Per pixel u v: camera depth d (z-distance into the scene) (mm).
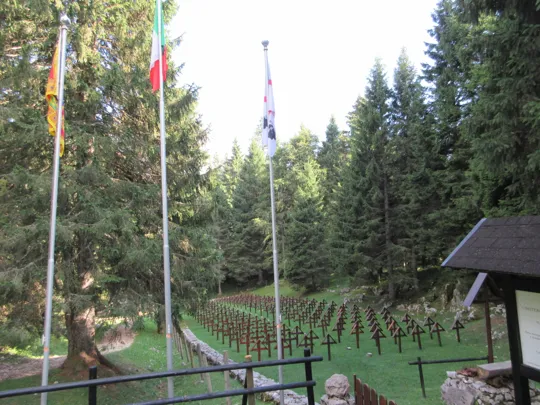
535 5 7867
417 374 10250
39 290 9320
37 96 9844
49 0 9195
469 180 15539
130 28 11234
